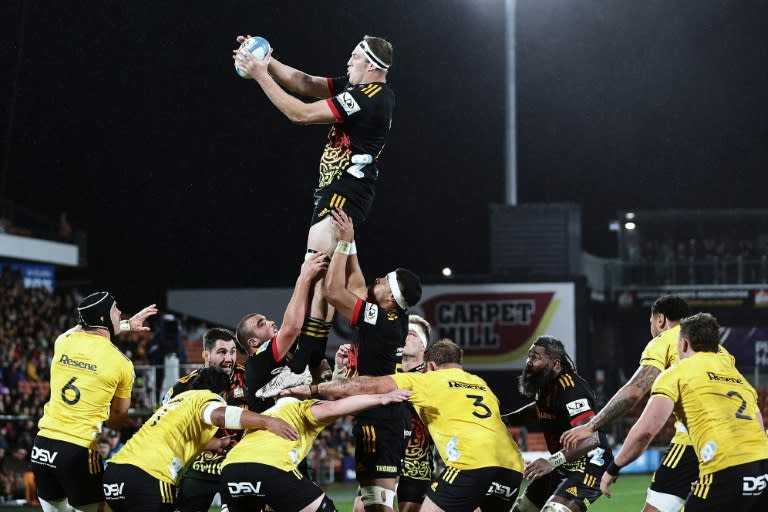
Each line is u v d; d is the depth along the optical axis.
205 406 28.08
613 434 91.12
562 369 31.19
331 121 24.91
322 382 28.23
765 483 26.38
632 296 111.31
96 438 30.77
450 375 28.30
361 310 26.50
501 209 96.56
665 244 118.19
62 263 92.94
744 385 27.02
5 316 83.19
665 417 26.52
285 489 26.84
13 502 62.88
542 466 29.23
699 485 26.62
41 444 30.48
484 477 27.61
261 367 27.27
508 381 90.94
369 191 25.64
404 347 29.38
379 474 28.52
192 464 32.25
